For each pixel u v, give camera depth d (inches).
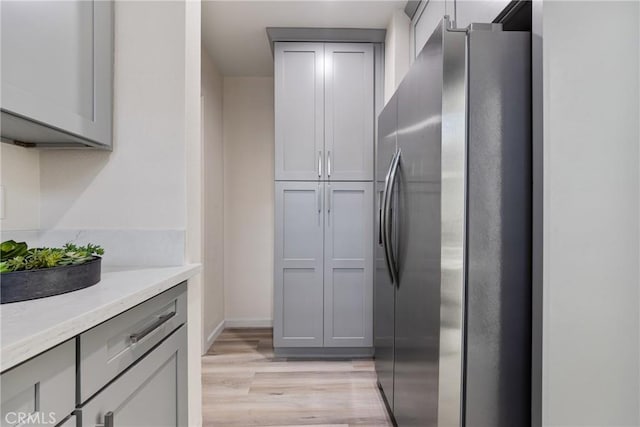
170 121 51.8
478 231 44.3
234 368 101.2
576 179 40.4
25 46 33.9
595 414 40.8
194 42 55.8
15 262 31.4
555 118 40.5
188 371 52.2
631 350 40.8
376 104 107.5
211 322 120.3
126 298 31.5
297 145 107.3
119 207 51.4
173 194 51.8
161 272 45.2
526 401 44.6
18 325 23.3
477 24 44.4
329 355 109.7
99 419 28.5
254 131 138.6
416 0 86.3
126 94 51.4
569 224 40.5
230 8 93.0
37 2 35.4
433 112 47.8
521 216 44.4
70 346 25.5
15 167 46.4
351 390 88.0
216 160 126.2
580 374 40.6
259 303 139.5
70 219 51.1
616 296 40.7
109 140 49.8
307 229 107.7
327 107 107.3
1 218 44.3
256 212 139.0
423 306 51.9
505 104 44.3
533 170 42.7
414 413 56.4
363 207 108.0
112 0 50.5
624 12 40.5
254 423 73.5
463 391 45.2
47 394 23.3
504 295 44.4
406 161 61.4
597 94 40.5
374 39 106.1
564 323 40.7
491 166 44.1
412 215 57.7
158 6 51.7
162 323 39.4
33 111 34.4
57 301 29.7
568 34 40.4
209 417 75.7
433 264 47.7
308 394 85.8
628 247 40.7
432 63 48.2
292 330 108.0
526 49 44.3
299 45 106.7
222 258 135.0
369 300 108.0
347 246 108.0
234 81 138.0
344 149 107.7
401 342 64.1
